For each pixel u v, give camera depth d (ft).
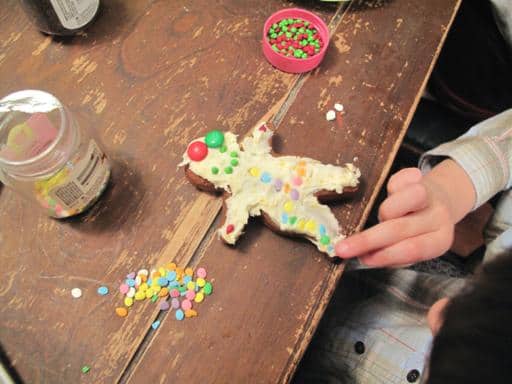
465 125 1.74
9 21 1.26
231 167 1.07
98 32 1.26
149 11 1.29
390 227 1.06
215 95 1.20
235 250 1.06
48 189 0.97
